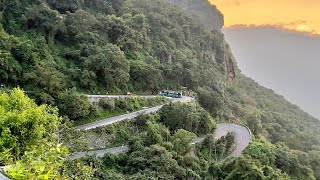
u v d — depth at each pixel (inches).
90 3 3907.5
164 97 3189.0
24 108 916.0
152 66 3449.8
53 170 450.9
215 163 2352.4
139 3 5177.2
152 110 2721.5
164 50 4138.8
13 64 2177.7
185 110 2723.9
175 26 5108.3
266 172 2190.0
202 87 4247.0
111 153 1939.0
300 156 3080.7
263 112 5816.9
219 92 4589.1
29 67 2267.5
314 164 3280.0
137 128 2397.9
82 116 2217.0
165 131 2348.7
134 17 4047.7
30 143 811.4
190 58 4635.8
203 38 5753.0
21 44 2305.6
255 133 4180.6
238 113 4837.6
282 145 3528.5
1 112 835.4
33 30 2878.9
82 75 2657.5
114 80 2869.1
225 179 2038.6
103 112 2453.2
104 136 2153.1
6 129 778.8
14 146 743.7
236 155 2726.4
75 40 3095.5
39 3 3110.2
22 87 2153.1
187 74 4023.1
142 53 3784.5
